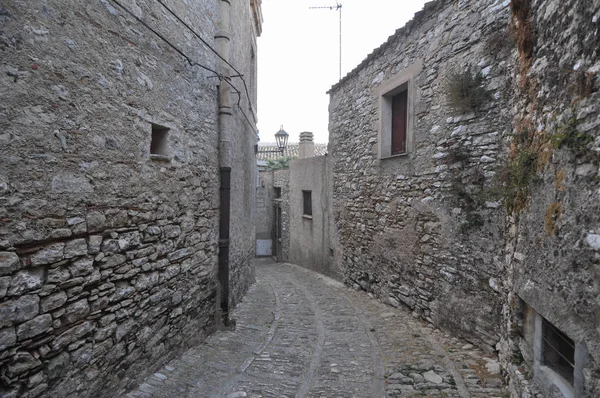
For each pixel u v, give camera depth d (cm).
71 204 218
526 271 241
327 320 523
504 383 301
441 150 468
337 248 825
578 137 177
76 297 223
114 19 255
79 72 223
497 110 384
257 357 374
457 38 440
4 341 178
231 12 502
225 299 457
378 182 634
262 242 1596
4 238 178
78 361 225
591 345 163
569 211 185
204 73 412
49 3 202
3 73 178
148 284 299
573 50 188
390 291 603
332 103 834
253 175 833
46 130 201
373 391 303
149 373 303
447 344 421
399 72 565
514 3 280
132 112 274
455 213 444
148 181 296
